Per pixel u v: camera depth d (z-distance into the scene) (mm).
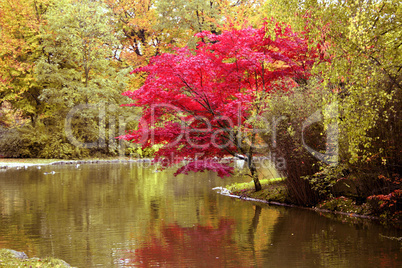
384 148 9938
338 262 6965
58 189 16891
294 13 8406
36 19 37938
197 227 9883
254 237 8836
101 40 37875
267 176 19672
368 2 7312
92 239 8750
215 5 38750
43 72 35094
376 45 7430
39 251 7832
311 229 9539
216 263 7027
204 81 14102
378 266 6715
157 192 16016
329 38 7855
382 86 8859
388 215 10570
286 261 7074
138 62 42750
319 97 11180
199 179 20969
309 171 12273
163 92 13117
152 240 8664
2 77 36156
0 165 28875
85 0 36312
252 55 12883
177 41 41875
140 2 44219
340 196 12266
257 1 36156
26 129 36531
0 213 11688
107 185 18266
